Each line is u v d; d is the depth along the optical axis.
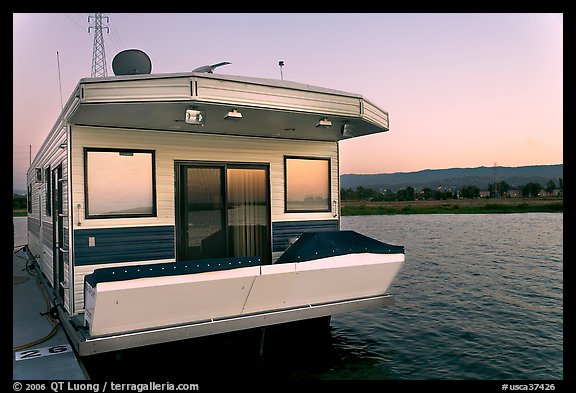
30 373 4.61
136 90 4.52
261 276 5.09
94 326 4.46
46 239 8.91
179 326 4.89
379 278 6.04
